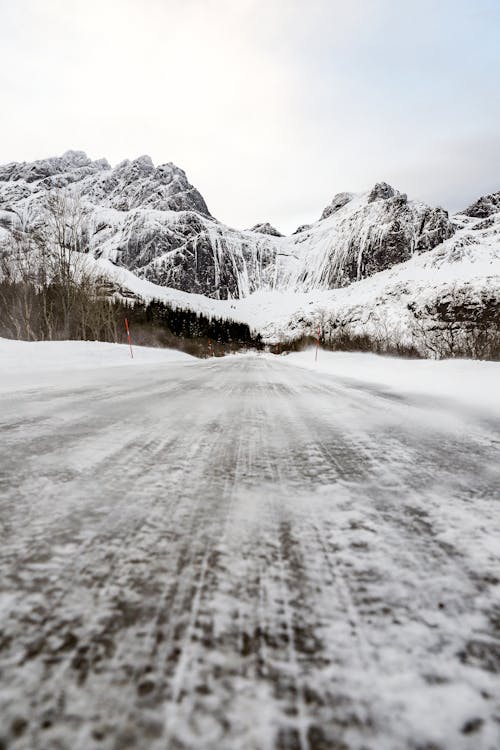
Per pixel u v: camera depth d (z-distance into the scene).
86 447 1.97
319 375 9.22
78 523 1.09
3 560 0.88
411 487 1.46
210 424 2.68
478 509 1.26
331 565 0.90
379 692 0.55
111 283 34.75
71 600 0.75
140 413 3.07
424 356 24.34
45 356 10.00
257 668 0.59
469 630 0.69
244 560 0.91
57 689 0.54
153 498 1.29
